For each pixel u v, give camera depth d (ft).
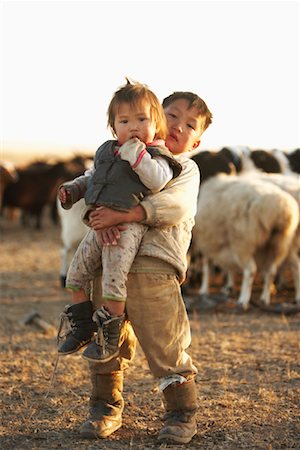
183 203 22.15
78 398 29.73
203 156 60.95
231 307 52.54
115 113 21.44
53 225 131.03
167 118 23.18
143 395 30.19
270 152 69.21
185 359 23.15
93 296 23.02
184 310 23.12
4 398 29.89
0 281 67.67
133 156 20.93
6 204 120.98
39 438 24.91
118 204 21.17
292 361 36.45
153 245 22.35
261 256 54.39
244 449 23.94
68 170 123.13
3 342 41.45
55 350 39.14
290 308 51.65
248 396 30.01
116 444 24.12
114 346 21.76
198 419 26.94
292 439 24.99
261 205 51.57
